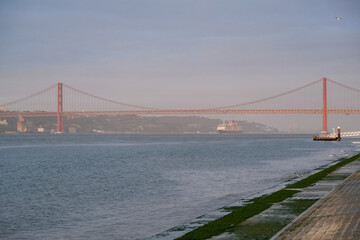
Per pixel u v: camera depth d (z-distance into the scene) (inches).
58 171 1450.5
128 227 588.7
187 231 485.4
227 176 1245.1
